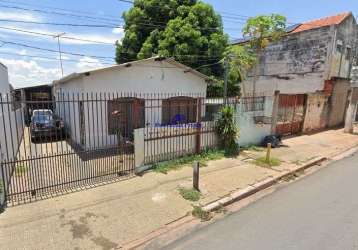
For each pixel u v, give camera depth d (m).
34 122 11.85
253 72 20.97
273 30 16.84
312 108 14.99
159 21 20.75
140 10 21.00
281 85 19.38
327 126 17.20
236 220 4.86
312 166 8.74
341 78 17.56
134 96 10.41
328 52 16.33
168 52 18.28
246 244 4.03
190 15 18.78
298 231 4.39
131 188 6.18
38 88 22.83
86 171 7.41
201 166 7.96
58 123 12.13
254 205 5.56
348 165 8.88
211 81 15.56
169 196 5.78
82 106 10.16
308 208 5.32
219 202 5.54
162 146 7.93
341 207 5.34
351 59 18.61
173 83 12.60
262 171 7.68
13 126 9.23
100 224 4.61
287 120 13.41
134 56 21.56
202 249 3.94
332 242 4.04
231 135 9.36
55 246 3.97
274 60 19.61
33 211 5.01
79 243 4.06
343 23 16.80
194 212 5.07
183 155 8.57
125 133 10.16
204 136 9.12
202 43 18.73
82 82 10.14
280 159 9.09
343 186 6.66
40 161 8.36
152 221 4.76
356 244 3.98
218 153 9.25
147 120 11.73
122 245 4.05
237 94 21.28
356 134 14.98
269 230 4.45
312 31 17.05
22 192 5.52
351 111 15.19
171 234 4.39
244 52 18.62
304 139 13.02
